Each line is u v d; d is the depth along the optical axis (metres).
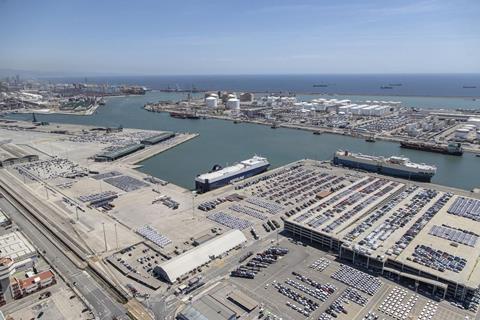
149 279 117.00
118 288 112.06
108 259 129.50
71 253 135.25
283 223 162.00
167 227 157.62
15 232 143.75
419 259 119.69
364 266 125.06
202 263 125.06
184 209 179.12
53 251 137.00
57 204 185.50
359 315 99.56
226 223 161.62
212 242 135.38
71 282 116.25
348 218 154.50
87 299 107.38
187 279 116.94
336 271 122.00
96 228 156.62
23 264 120.25
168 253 134.12
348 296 107.94
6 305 104.19
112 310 102.12
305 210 164.75
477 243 131.38
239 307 102.81
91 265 125.44
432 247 128.38
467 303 103.94
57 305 104.38
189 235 149.50
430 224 148.38
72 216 169.75
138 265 126.12
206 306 101.31
